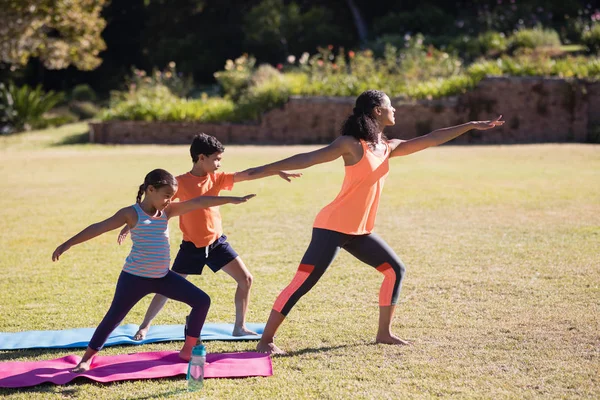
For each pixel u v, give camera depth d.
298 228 9.89
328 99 23.17
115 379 4.53
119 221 4.59
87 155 20.25
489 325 5.60
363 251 5.16
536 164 16.22
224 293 6.76
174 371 4.64
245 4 38.84
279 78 24.64
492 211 10.86
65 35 24.39
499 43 28.58
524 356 4.89
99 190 13.86
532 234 9.09
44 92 39.25
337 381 4.51
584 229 9.30
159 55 38.00
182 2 39.28
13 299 6.65
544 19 31.91
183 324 5.88
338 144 4.93
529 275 7.11
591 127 21.83
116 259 8.34
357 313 6.03
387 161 5.09
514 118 22.05
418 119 22.31
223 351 5.17
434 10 33.56
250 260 8.07
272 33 34.72
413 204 11.63
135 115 24.09
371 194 5.01
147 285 4.69
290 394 4.30
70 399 4.29
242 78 27.03
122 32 40.88
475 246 8.51
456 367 4.71
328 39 35.19
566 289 6.57
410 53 26.38
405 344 5.20
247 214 11.02
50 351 5.23
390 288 5.17
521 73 22.61
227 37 38.25
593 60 22.77
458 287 6.75
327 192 13.15
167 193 4.61
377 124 5.05
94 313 6.19
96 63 26.06
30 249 8.91
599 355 4.87
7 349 5.24
